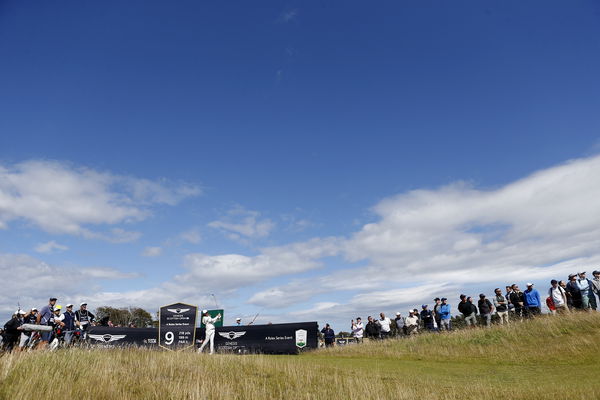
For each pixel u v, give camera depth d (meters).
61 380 8.13
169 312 22.02
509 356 15.91
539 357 15.13
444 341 19.75
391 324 27.44
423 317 24.91
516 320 20.70
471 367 14.56
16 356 9.59
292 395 8.87
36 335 13.20
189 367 11.64
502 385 10.59
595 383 10.12
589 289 20.08
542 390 9.52
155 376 10.06
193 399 7.91
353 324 25.91
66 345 14.21
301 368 12.38
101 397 7.61
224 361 13.26
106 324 25.52
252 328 23.69
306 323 23.22
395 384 10.24
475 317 22.23
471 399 8.61
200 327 24.11
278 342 23.19
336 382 9.95
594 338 15.79
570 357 14.52
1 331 12.88
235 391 9.13
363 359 18.16
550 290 21.03
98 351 13.39
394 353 18.95
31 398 6.89
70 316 16.47
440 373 13.13
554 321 18.61
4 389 7.30
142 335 23.61
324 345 25.50
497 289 22.16
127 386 8.80
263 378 10.84
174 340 21.67
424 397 8.68
